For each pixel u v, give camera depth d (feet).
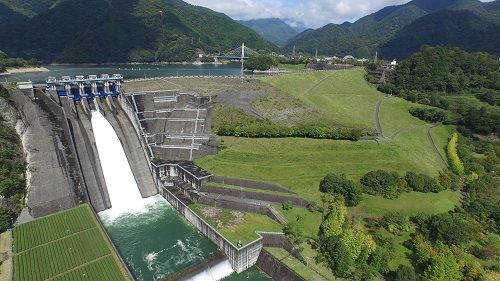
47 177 272.10
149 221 281.74
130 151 342.85
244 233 248.52
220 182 304.50
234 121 390.21
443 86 553.64
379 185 290.35
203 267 226.38
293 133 365.40
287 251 241.96
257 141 361.51
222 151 345.92
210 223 260.62
